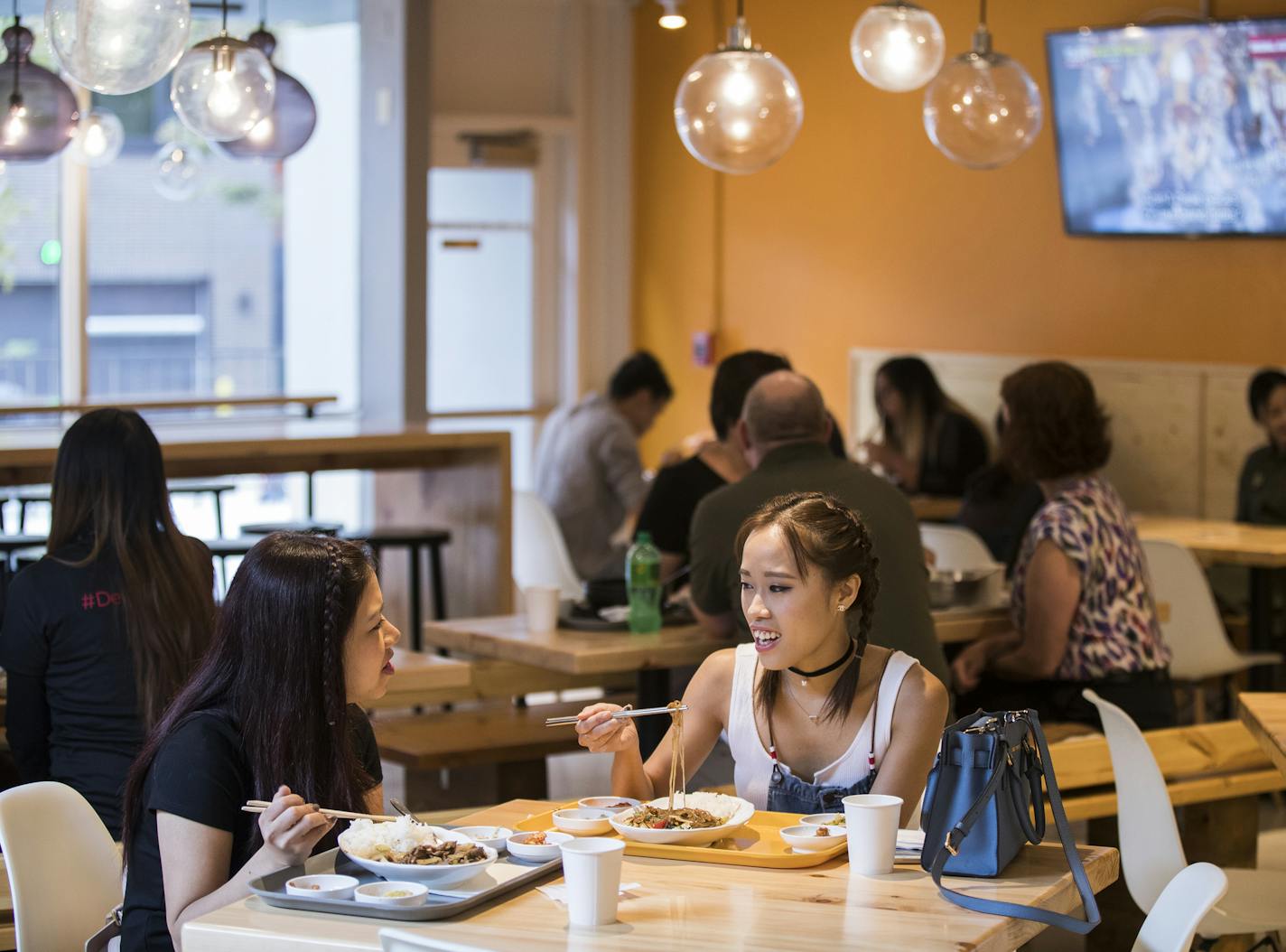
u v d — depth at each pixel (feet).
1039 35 22.17
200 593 10.69
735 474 14.99
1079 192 21.54
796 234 25.79
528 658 12.89
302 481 26.21
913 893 6.87
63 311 24.62
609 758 19.80
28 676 10.52
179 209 25.82
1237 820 12.80
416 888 6.65
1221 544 17.25
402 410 24.31
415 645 19.70
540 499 21.02
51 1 8.85
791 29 25.61
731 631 12.84
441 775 15.33
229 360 26.43
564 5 27.35
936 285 23.82
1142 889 9.83
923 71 12.44
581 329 27.76
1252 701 10.73
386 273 24.47
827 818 7.86
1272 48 19.38
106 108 25.13
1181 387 20.72
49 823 8.13
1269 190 19.65
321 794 7.51
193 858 7.26
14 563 16.96
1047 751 7.41
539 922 6.48
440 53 26.45
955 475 21.84
